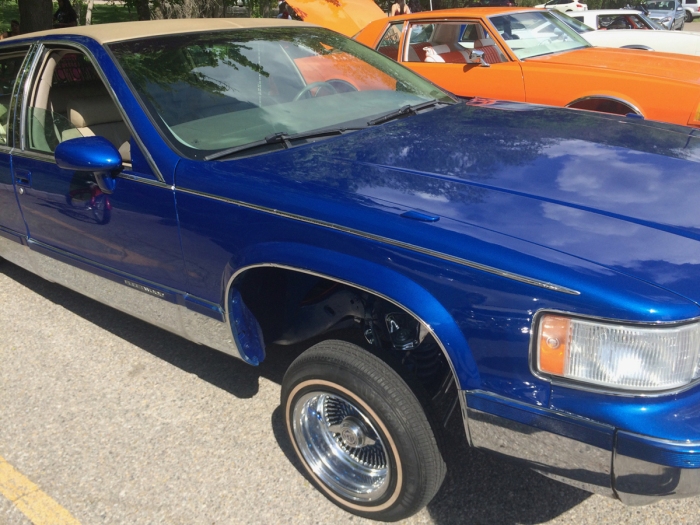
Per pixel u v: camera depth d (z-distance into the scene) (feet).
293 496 8.14
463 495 7.93
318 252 6.97
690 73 17.83
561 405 5.71
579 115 10.05
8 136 11.30
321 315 8.26
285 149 8.66
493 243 6.07
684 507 7.52
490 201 6.77
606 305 5.39
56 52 10.91
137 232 9.05
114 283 10.09
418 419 6.70
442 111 10.52
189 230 8.27
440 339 6.23
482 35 21.17
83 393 10.52
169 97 9.21
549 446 5.91
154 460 8.91
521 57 20.44
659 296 5.33
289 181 7.56
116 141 11.66
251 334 8.46
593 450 5.64
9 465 8.98
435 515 7.66
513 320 5.84
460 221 6.45
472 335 6.09
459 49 21.95
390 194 7.07
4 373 11.25
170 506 8.09
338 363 7.06
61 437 9.50
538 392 5.82
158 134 8.72
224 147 8.70
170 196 8.38
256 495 8.18
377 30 24.04
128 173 8.89
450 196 6.94
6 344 12.19
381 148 8.46
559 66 19.15
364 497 7.51
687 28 87.56
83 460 8.99
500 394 6.05
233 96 9.61
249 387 10.41
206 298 8.58
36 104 10.85
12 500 8.34
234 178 7.88
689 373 5.41
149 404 10.13
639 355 5.34
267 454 8.89
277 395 10.16
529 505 7.72
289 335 8.80
